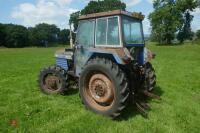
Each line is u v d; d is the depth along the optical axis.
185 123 5.49
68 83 7.49
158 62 17.86
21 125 5.39
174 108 6.39
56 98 7.33
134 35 6.47
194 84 9.49
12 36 81.00
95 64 5.84
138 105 5.94
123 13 5.84
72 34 7.23
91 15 6.32
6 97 7.66
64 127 5.27
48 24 91.94
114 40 5.95
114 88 5.56
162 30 63.44
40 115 5.97
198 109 6.38
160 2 67.19
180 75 11.62
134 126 5.31
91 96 6.22
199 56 23.33
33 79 10.83
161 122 5.51
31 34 87.31
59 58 7.78
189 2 63.34
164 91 8.20
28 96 7.72
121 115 5.90
